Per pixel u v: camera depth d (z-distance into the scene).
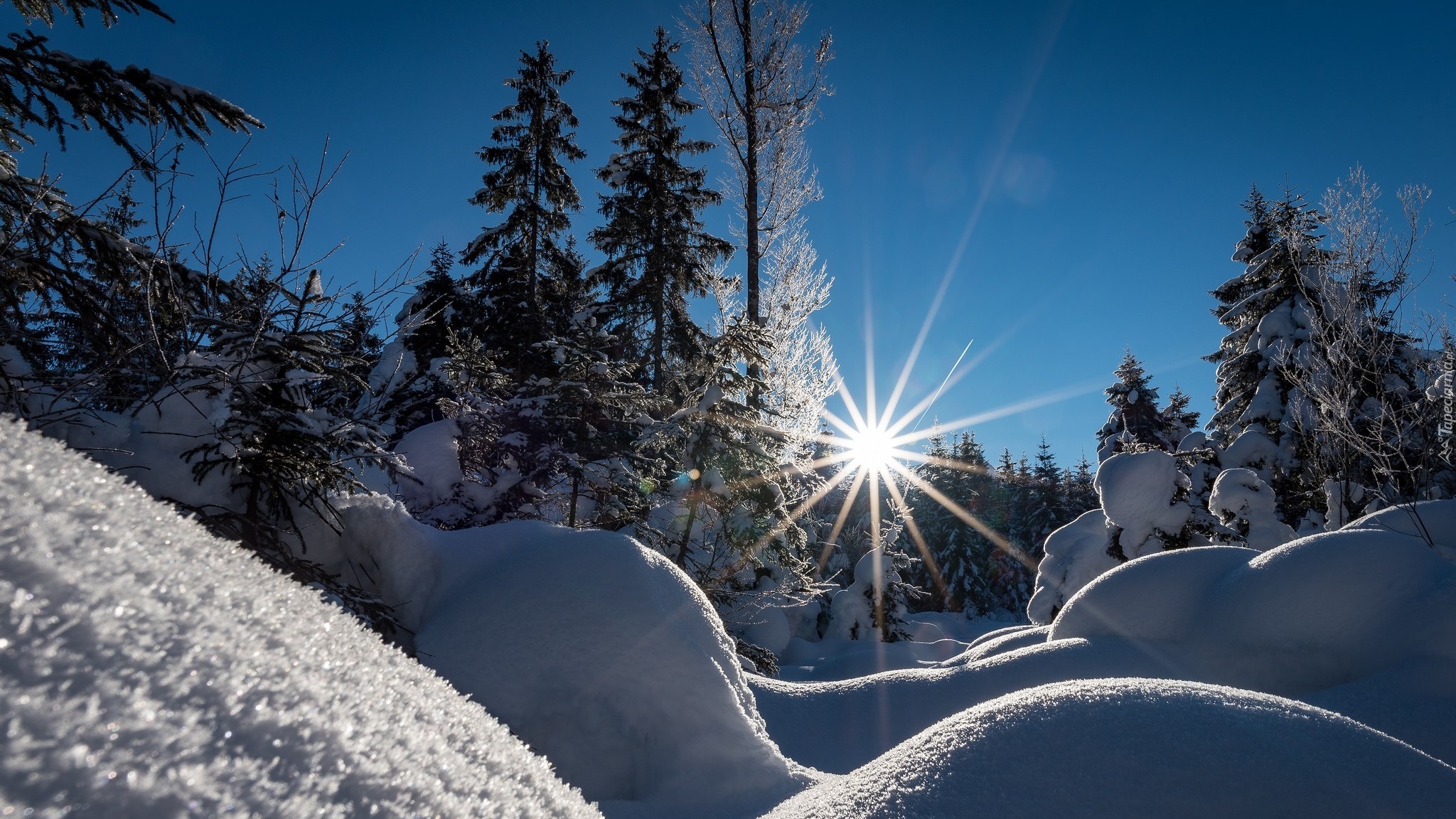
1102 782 2.09
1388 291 12.42
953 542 42.91
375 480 6.09
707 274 17.84
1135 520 12.87
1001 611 42.78
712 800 3.99
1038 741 2.24
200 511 4.44
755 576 13.40
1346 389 12.49
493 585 4.85
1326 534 5.62
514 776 0.86
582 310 19.80
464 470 9.55
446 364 10.18
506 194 19.95
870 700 5.73
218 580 0.65
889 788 2.24
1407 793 2.00
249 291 5.12
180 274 5.20
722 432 9.63
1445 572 5.00
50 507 0.52
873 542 20.12
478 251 19.59
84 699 0.37
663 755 4.18
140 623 0.48
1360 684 4.60
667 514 10.95
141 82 5.15
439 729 0.80
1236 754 2.11
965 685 5.72
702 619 4.84
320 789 0.48
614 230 19.53
